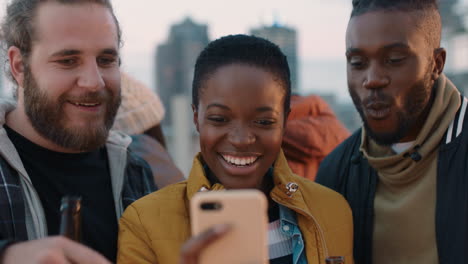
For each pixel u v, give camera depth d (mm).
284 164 1503
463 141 1529
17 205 1432
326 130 2340
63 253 998
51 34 1433
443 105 1573
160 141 2846
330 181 1850
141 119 2553
